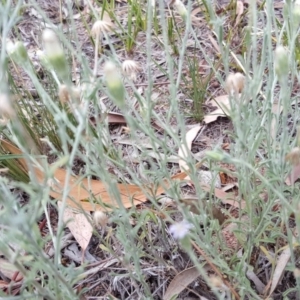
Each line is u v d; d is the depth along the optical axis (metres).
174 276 0.22
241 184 0.20
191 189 0.25
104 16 0.40
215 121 0.31
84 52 0.37
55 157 0.28
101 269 0.22
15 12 0.15
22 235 0.13
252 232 0.19
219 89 0.33
